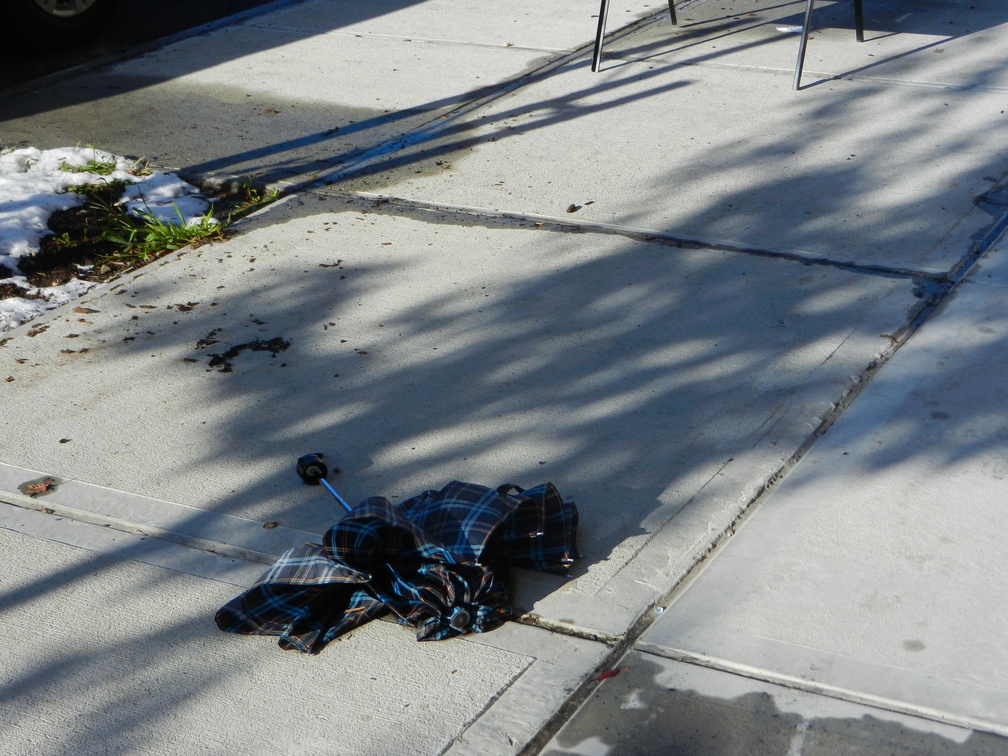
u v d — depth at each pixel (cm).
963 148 483
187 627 229
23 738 199
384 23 769
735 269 385
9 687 213
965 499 256
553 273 390
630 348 336
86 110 599
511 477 275
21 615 234
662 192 457
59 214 466
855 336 335
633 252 403
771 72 614
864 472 269
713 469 274
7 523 267
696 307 359
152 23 789
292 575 226
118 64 689
